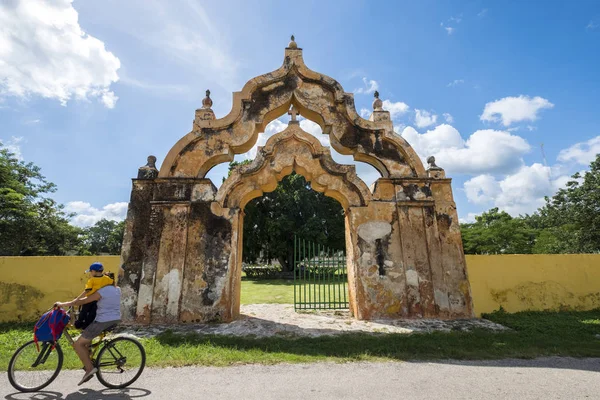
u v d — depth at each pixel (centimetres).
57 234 2664
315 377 445
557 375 451
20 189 2147
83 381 396
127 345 457
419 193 901
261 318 832
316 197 2784
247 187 891
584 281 979
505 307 937
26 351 420
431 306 820
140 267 814
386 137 942
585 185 1767
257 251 2683
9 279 908
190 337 648
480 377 443
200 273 810
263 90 964
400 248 859
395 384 418
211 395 384
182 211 847
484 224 3947
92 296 417
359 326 741
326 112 957
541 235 2653
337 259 1065
